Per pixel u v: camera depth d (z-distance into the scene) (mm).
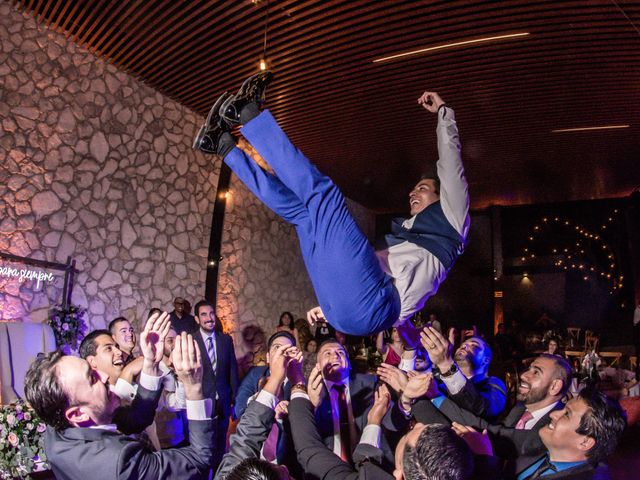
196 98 6762
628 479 3572
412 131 7609
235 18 4906
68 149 5746
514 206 12953
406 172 9664
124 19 5246
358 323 1702
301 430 1855
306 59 5594
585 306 13023
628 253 12445
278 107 6797
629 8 4602
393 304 1729
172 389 3697
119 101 6289
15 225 5238
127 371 1937
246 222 8320
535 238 13406
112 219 6137
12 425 2496
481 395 2324
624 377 5871
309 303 9781
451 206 1917
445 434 1383
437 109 1984
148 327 1775
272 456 2154
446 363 2150
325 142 8109
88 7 5152
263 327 8531
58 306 5473
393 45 5316
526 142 8125
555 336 8258
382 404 1839
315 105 6730
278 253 9039
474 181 10422
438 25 4961
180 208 6992
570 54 5465
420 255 1855
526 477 1820
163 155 6805
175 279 6848
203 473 1545
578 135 7801
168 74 6168
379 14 4773
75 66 5855
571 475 1617
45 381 1487
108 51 5977
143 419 1745
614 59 5512
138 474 1424
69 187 5730
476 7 4668
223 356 4105
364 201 12195
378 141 8031
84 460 1444
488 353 2826
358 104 6684
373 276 1651
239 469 1288
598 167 9352
